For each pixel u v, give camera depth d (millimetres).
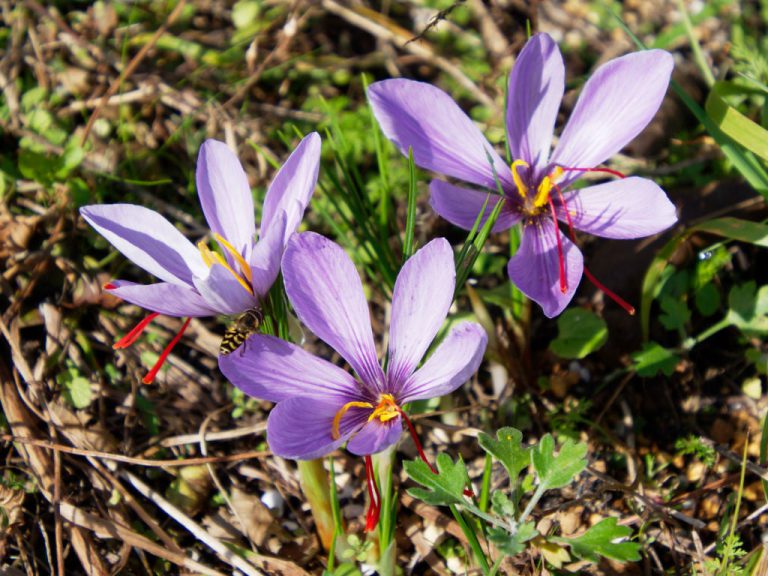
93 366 355
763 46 447
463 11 459
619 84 294
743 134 316
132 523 326
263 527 326
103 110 416
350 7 457
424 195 395
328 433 252
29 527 324
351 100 437
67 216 377
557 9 467
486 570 270
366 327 264
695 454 344
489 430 348
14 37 428
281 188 263
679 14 467
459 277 287
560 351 336
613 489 324
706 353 362
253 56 430
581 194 298
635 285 362
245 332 256
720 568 305
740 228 316
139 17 449
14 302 356
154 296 250
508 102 300
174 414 350
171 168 410
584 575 312
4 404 338
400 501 324
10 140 406
